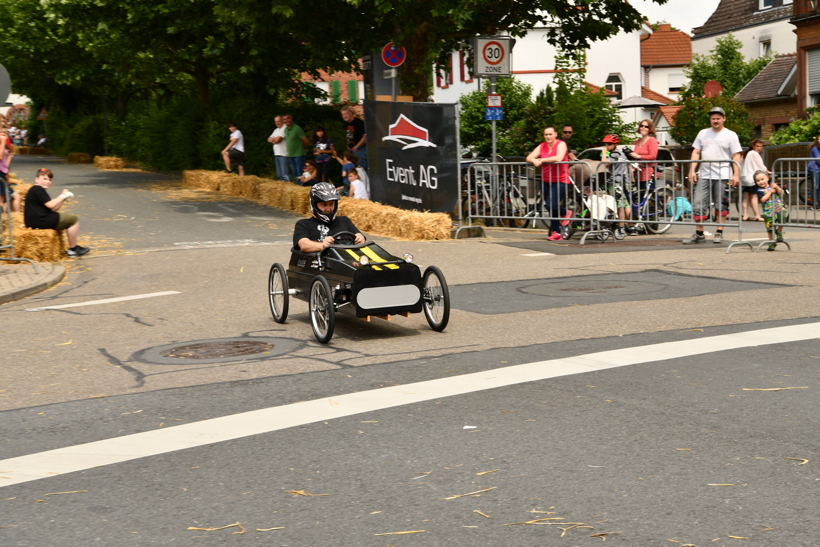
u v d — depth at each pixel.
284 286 8.55
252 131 27.66
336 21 20.81
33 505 4.12
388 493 4.11
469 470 4.36
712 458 4.40
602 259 12.38
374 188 17.50
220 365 6.93
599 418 5.12
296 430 5.13
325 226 8.73
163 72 30.64
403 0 17.81
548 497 3.98
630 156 15.24
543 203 15.33
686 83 61.94
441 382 6.10
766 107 42.84
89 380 6.59
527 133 28.08
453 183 15.44
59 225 13.78
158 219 18.78
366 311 7.75
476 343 7.38
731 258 12.06
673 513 3.75
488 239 15.33
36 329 8.73
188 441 5.01
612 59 55.66
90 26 27.23
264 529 3.74
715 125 13.77
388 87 21.36
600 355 6.70
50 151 50.31
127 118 37.72
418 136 16.05
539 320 8.23
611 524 3.66
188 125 30.27
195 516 3.92
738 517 3.69
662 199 14.85
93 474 4.53
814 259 11.66
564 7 21.34
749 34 54.16
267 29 20.94
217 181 24.69
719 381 5.83
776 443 4.59
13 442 5.13
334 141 28.38
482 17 21.11
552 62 48.91
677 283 10.09
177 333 8.34
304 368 6.73
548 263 12.17
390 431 5.04
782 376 5.90
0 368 7.08
